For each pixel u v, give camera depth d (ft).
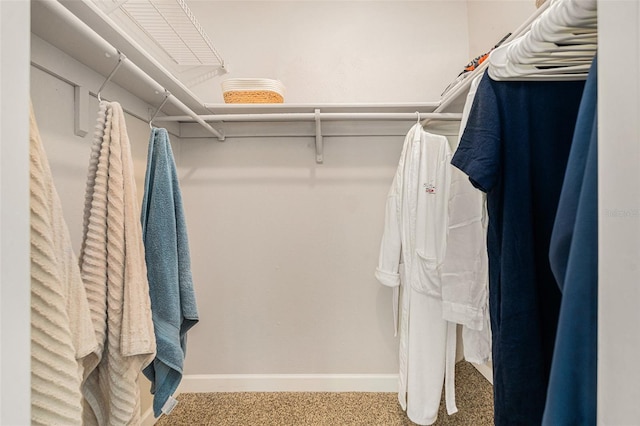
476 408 4.41
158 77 3.49
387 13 5.23
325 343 5.24
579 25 1.45
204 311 5.24
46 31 2.45
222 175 5.23
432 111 4.63
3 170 1.12
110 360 2.11
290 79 5.23
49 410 1.49
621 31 0.95
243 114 4.48
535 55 1.73
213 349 5.24
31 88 2.60
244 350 5.25
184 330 3.06
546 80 2.05
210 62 5.03
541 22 1.58
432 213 3.79
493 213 2.16
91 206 2.18
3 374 1.11
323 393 5.12
